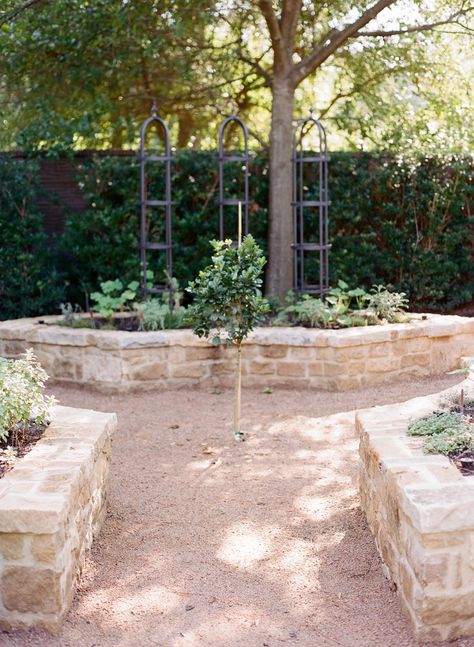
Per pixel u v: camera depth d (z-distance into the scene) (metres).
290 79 8.67
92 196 8.78
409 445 3.50
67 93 9.86
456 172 9.16
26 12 9.07
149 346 6.71
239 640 2.95
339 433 5.51
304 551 3.68
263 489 4.47
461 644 2.84
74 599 3.24
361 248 9.15
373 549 3.65
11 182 8.55
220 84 10.20
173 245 8.84
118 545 3.77
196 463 4.93
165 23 9.20
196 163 8.89
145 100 10.86
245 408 6.21
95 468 3.74
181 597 3.27
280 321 7.33
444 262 9.23
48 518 2.87
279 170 8.66
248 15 9.52
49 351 7.06
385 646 2.88
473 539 2.80
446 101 10.27
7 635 2.93
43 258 8.72
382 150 9.66
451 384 6.83
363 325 7.20
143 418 5.96
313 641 2.94
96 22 9.08
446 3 9.24
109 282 7.71
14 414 3.61
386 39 9.62
